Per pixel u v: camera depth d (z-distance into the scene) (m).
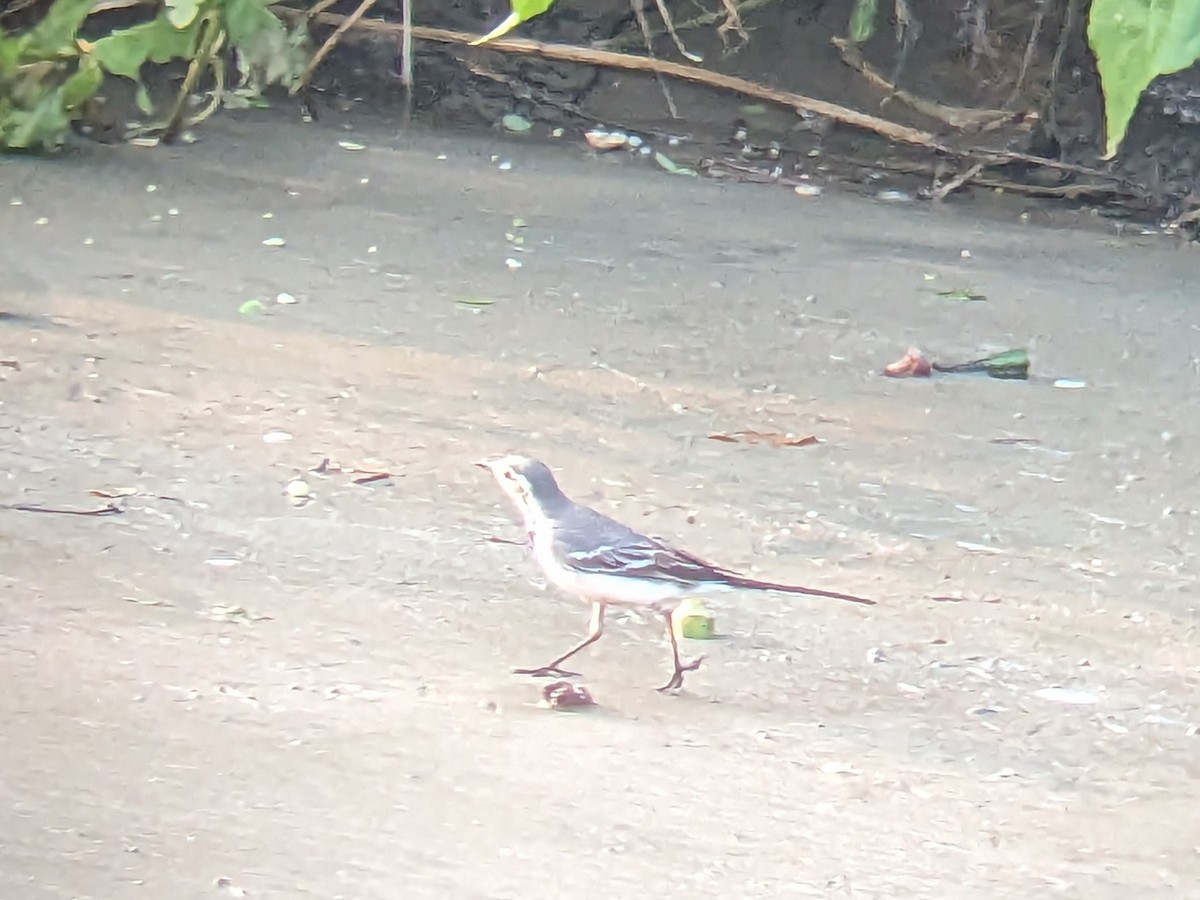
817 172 13.43
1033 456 7.62
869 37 13.88
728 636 5.45
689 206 12.14
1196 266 11.77
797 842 4.04
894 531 6.56
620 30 14.23
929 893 3.81
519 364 8.40
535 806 4.14
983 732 4.82
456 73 13.98
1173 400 8.66
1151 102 13.27
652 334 9.11
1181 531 6.78
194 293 9.11
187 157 12.12
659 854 3.92
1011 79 13.75
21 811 3.94
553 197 12.02
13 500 6.16
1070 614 5.83
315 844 3.87
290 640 5.12
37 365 7.76
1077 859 4.04
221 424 7.19
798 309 9.86
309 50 14.00
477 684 4.91
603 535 4.82
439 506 6.43
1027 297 10.57
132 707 4.56
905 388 8.55
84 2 11.99
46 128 11.77
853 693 5.05
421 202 11.50
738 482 7.00
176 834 3.88
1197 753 4.75
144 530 5.96
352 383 7.89
